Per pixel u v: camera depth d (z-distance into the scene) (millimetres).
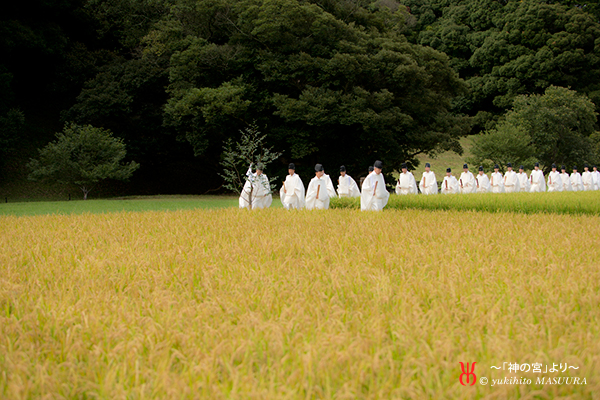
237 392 2480
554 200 14133
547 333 3279
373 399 2402
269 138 33500
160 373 2631
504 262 5453
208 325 3428
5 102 33812
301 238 7262
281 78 30297
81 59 38938
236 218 10773
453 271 4852
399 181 20797
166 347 2951
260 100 31750
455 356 2854
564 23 59719
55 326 3480
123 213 12969
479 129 69125
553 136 41812
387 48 32625
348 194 19828
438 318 3469
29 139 37156
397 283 4750
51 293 4309
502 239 7402
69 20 40625
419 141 32406
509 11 64000
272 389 2465
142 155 40000
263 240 7023
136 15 38938
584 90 59688
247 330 3287
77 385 2686
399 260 5535
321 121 29656
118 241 7602
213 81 33250
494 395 2283
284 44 31312
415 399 2354
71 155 29281
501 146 36312
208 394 2498
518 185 27547
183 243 7176
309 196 14703
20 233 8984
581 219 10727
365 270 4977
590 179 32500
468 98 66312
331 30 31312
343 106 29562
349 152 35969
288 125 32875
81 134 29062
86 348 3139
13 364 2830
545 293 4070
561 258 5562
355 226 8953
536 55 59281
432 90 36812
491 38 63312
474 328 3303
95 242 7656
